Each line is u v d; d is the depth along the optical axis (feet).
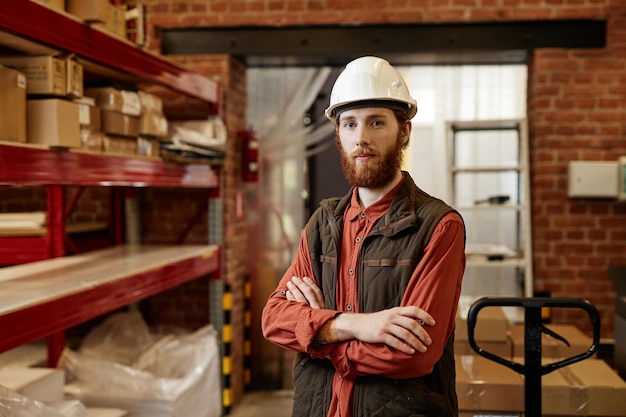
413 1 13.07
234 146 13.96
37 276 8.32
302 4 13.32
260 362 15.20
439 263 5.00
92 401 9.10
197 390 10.26
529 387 6.43
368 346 4.92
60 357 9.46
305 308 5.30
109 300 8.09
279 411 13.75
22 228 10.61
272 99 15.08
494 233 14.64
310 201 15.48
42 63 6.89
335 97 5.35
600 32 12.90
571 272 13.00
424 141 14.93
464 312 10.59
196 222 14.16
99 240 13.89
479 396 8.29
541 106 12.98
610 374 8.70
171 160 10.42
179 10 13.56
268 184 15.20
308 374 5.45
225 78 13.43
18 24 6.23
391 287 5.11
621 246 12.88
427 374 5.15
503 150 14.55
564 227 13.00
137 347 11.00
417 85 14.89
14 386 7.33
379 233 5.21
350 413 5.11
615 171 12.53
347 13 13.21
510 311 12.15
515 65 14.52
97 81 9.61
